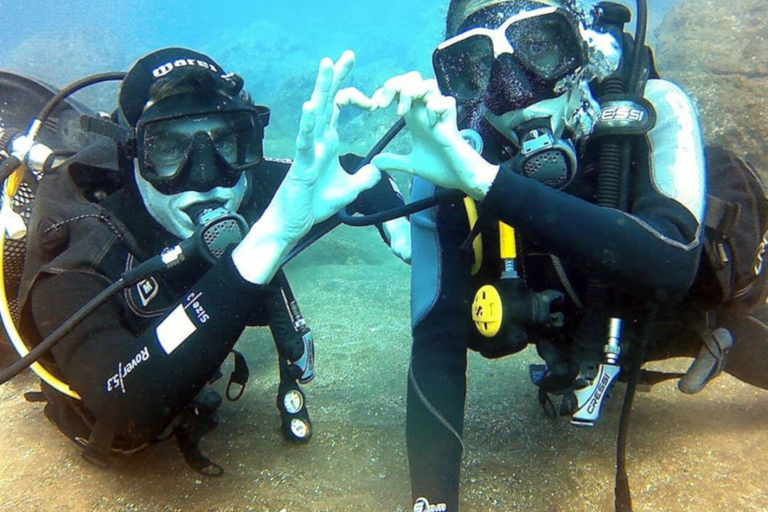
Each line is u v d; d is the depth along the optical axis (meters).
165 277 0.80
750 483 0.75
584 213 0.58
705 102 2.26
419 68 5.38
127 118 0.79
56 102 0.86
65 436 0.95
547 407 0.94
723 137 2.15
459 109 0.76
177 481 0.83
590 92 0.72
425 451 0.68
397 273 2.06
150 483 0.83
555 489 0.77
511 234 0.71
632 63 0.72
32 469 0.87
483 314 0.70
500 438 0.90
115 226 0.79
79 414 0.80
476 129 0.74
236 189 0.84
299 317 0.94
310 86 5.01
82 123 0.79
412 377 0.73
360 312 1.58
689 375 0.79
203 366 0.62
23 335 0.79
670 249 0.59
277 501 0.79
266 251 0.60
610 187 0.67
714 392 0.98
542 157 0.66
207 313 0.60
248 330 1.52
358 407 1.02
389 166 0.62
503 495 0.77
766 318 0.88
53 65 5.97
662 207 0.64
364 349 1.29
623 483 0.61
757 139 2.11
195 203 0.80
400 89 0.53
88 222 0.78
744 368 0.89
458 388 0.73
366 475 0.83
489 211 0.59
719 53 2.44
